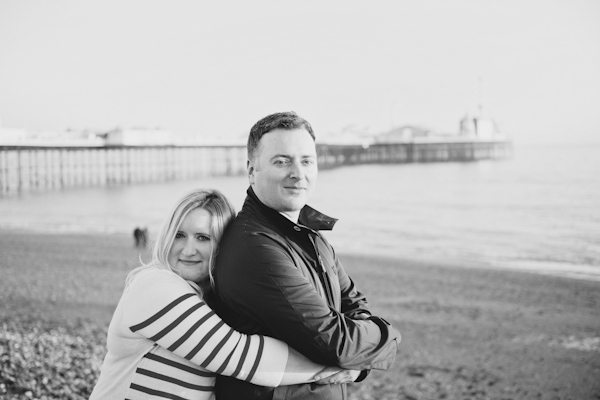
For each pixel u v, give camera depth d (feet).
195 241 6.58
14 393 14.84
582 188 142.20
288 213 6.66
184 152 193.77
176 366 5.92
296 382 5.97
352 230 92.73
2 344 20.77
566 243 79.77
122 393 5.95
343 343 5.96
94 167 192.13
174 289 5.92
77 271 43.29
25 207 124.88
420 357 24.82
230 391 6.06
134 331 5.89
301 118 6.70
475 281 45.62
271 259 5.97
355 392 19.48
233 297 6.08
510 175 173.47
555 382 22.17
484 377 22.47
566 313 35.01
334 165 227.20
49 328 25.23
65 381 16.21
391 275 47.60
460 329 30.32
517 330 30.53
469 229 94.48
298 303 5.87
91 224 95.66
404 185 166.91
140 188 163.32
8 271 43.11
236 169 209.97
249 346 5.82
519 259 65.31
